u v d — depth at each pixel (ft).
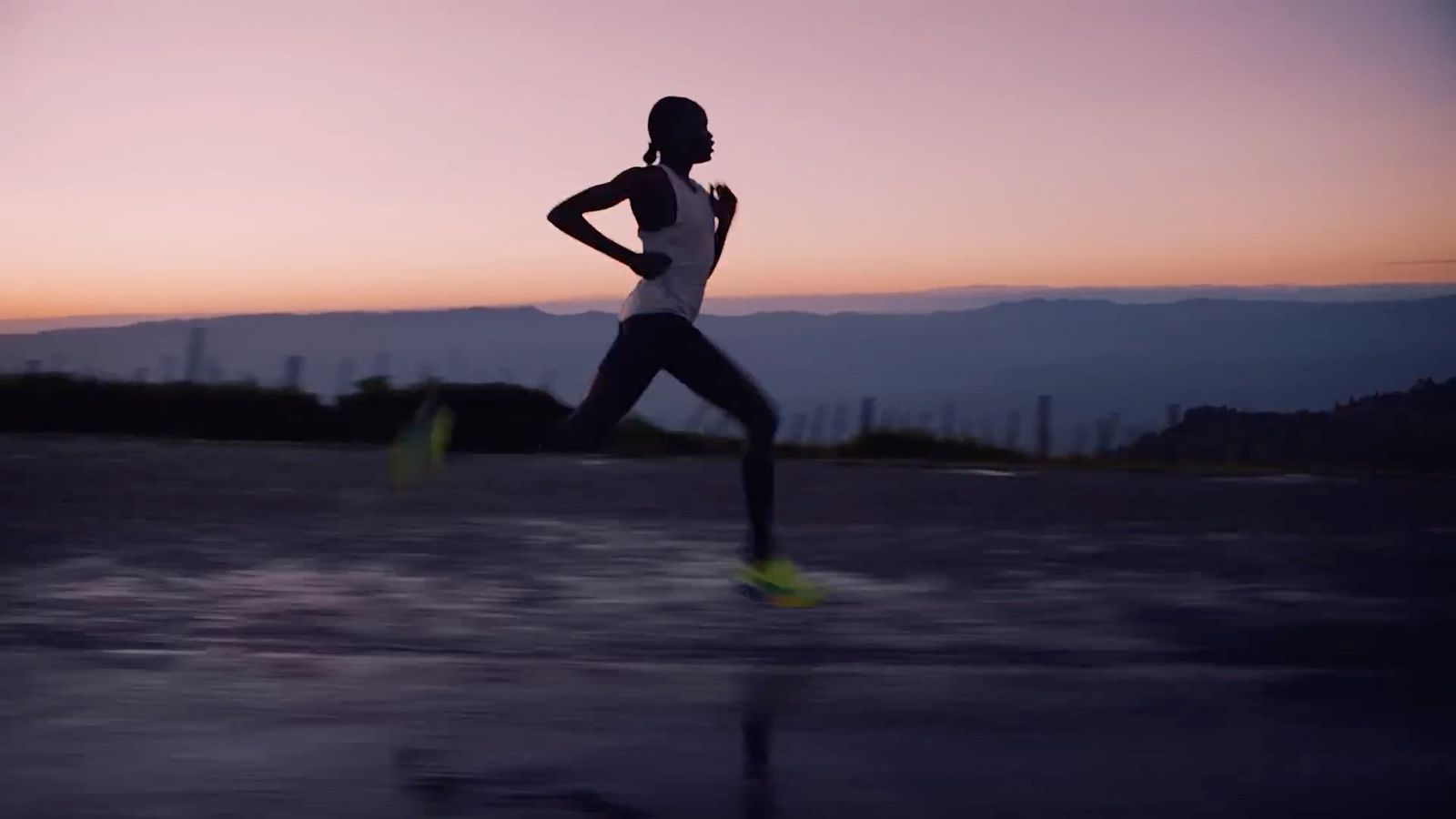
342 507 29.53
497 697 15.78
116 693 15.70
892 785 13.26
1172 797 13.07
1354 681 16.88
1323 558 24.86
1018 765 13.83
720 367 20.12
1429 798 13.12
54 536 25.43
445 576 22.38
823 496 32.99
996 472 38.40
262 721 14.80
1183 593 21.77
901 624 19.52
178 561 23.22
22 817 12.16
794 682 16.55
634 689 16.19
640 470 37.01
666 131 20.30
